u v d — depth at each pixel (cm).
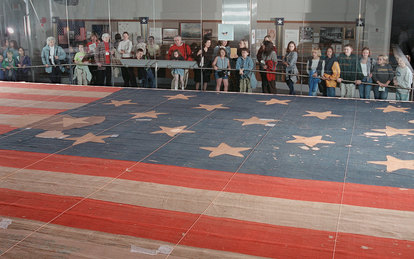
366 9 805
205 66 922
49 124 674
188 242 329
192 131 626
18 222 361
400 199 399
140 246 323
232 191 420
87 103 827
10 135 615
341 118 695
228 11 880
